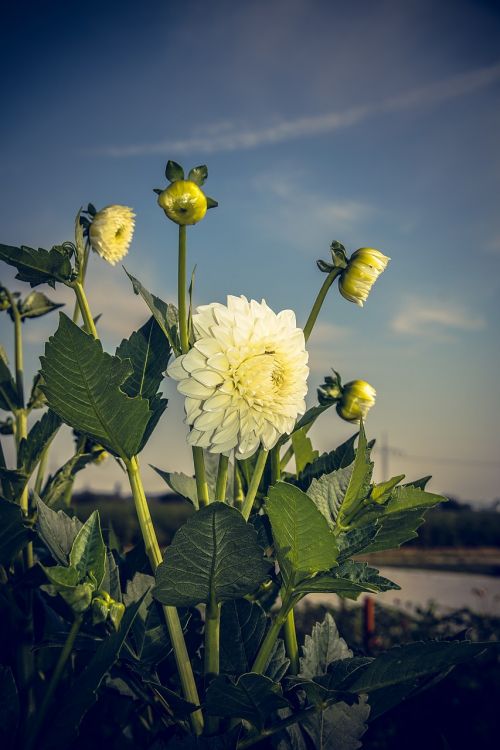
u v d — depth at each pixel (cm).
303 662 59
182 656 52
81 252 59
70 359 51
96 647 54
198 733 52
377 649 210
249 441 54
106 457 71
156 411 57
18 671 59
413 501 58
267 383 54
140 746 67
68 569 46
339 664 55
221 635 57
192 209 53
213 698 48
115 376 51
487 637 224
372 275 63
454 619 238
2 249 57
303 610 261
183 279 55
